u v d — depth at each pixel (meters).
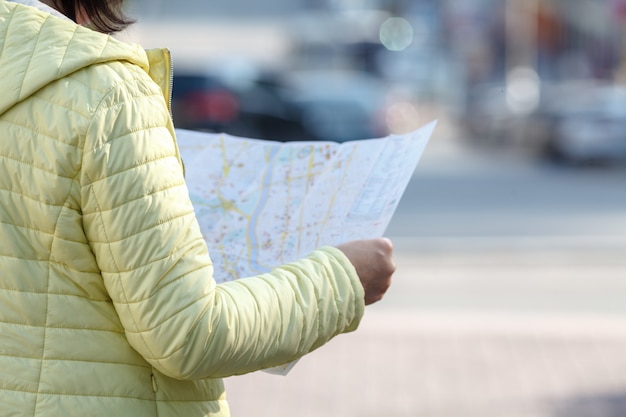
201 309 1.98
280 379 6.93
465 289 10.55
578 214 16.52
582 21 48.00
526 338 8.09
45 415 2.01
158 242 1.97
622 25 40.50
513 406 6.36
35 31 2.03
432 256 12.68
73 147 1.96
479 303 9.83
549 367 7.25
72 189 1.98
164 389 2.12
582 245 13.38
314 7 54.69
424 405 6.38
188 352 1.98
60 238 2.00
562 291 10.45
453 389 6.71
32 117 1.99
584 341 7.99
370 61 42.56
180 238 1.99
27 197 2.00
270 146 2.68
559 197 19.14
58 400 2.02
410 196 19.64
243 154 2.70
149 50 2.17
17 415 2.00
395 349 7.73
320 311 2.16
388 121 21.44
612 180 22.64
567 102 27.98
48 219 1.99
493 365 7.28
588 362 7.38
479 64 52.66
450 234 14.54
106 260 1.98
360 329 8.37
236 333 2.02
